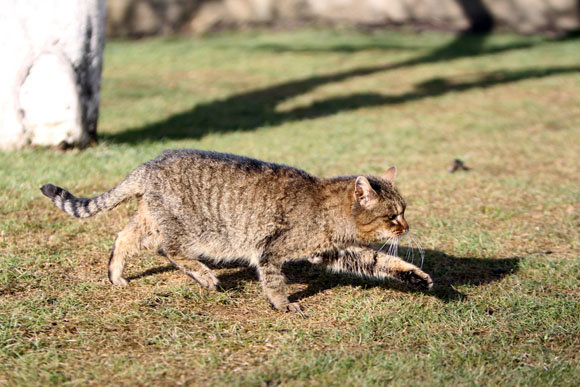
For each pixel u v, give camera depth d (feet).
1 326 21.29
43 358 19.69
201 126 54.85
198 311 23.41
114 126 53.83
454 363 20.17
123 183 24.97
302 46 94.84
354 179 25.43
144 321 22.44
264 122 56.70
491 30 105.60
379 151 47.55
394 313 23.58
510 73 77.25
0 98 40.68
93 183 36.50
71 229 30.40
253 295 25.13
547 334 22.16
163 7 102.99
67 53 41.11
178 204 24.41
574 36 102.17
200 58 87.25
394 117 59.11
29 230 30.04
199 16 104.73
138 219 25.18
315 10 106.73
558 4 103.60
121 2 101.19
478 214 35.01
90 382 18.51
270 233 24.06
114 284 25.29
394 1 106.11
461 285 26.37
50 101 41.19
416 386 18.48
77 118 42.27
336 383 18.72
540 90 69.10
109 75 77.56
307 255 24.68
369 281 26.96
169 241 24.77
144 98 65.92
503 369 19.75
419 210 35.40
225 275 27.04
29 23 40.09
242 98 66.90
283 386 18.40
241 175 24.54
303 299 24.97
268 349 20.88
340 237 24.81
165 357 20.04
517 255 29.60
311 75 77.92
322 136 51.49
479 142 51.08
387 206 24.76
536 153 48.11
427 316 23.50
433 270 27.94
